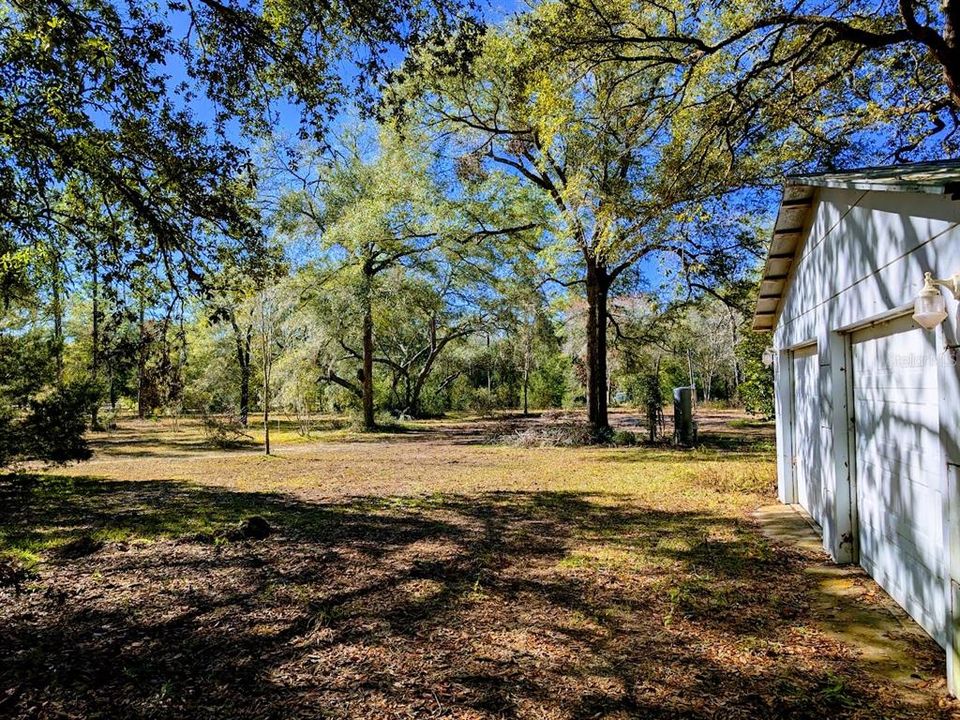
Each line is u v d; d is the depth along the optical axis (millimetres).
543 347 30172
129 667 2959
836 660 2895
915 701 2496
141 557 5012
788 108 7297
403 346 31234
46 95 4176
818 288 4859
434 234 18703
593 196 10312
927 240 2871
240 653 3117
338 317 19250
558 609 3668
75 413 4164
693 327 30625
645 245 10469
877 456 3947
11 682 2818
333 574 4477
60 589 4184
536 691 2648
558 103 8859
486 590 4051
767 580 4133
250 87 5078
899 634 3178
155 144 4719
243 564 4777
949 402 2625
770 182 8922
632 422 23812
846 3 6977
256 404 29984
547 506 7117
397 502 7551
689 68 7559
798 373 6297
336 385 23500
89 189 5047
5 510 4605
